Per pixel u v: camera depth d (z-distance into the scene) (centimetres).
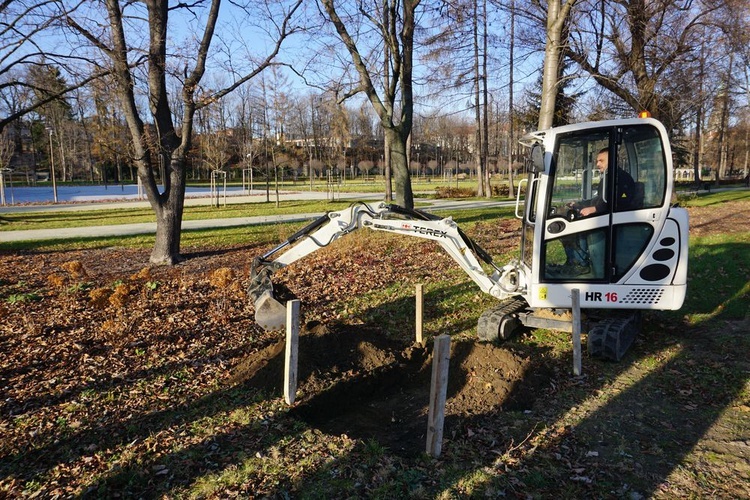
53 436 478
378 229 678
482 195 3709
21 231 2089
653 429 487
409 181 1700
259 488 389
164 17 1241
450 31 1667
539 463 427
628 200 644
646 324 798
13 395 564
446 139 7638
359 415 548
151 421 502
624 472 417
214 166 3316
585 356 670
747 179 4569
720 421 500
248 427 483
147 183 1313
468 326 793
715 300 903
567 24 1227
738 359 644
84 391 570
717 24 1475
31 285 1106
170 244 1346
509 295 720
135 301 949
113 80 1169
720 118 4328
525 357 645
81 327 801
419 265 1234
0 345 721
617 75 1500
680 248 638
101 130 2481
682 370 620
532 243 691
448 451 441
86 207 3366
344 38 1508
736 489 396
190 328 789
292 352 518
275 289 664
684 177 6831
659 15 1503
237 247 1587
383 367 618
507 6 1408
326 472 408
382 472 404
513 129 3497
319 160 5972
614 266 652
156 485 399
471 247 707
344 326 717
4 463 436
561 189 661
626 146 642
